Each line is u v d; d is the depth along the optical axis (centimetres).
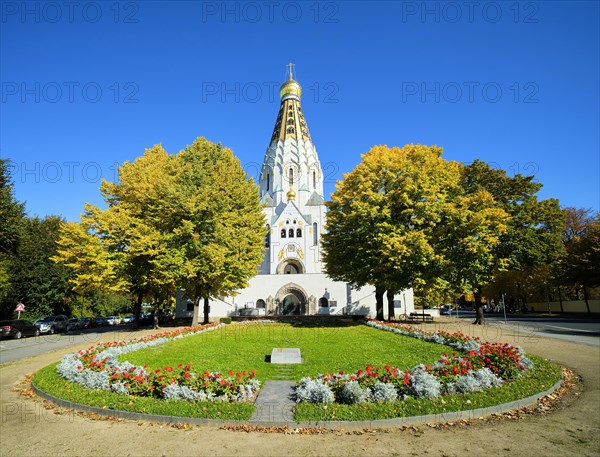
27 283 4575
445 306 9581
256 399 1022
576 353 1755
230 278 3216
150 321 4791
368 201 2925
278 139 7581
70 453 725
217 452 723
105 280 3036
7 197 3641
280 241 6125
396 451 726
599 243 4391
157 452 725
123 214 3028
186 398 980
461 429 839
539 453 712
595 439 777
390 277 2830
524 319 4350
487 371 1125
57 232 5059
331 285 4966
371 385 991
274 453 717
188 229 2861
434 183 3017
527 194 4134
